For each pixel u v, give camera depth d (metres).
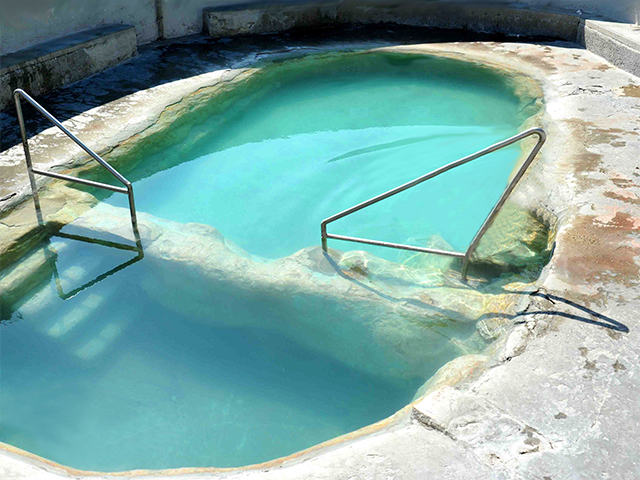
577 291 2.93
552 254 3.24
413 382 2.85
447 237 4.19
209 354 3.11
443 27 7.91
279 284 3.22
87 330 3.18
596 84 5.70
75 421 2.72
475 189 4.73
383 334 2.97
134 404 2.82
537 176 4.10
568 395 2.33
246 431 2.71
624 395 2.32
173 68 6.20
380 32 7.70
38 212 3.81
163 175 4.86
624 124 4.81
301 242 4.23
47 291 3.36
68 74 5.67
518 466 2.03
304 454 2.23
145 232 3.68
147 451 2.61
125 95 5.52
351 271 3.31
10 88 5.13
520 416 2.23
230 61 6.47
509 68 6.25
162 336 3.19
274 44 7.09
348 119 5.94
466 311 3.00
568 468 2.02
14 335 3.13
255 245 4.18
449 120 5.91
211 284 3.33
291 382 2.96
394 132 5.71
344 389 2.91
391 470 2.02
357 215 4.52
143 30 6.83
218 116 5.59
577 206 3.65
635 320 2.72
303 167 5.14
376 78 6.75
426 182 4.88
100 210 3.92
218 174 4.97
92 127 4.88
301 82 6.56
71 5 5.93
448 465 2.04
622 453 2.08
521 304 2.91
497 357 2.59
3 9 5.27
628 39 5.99
